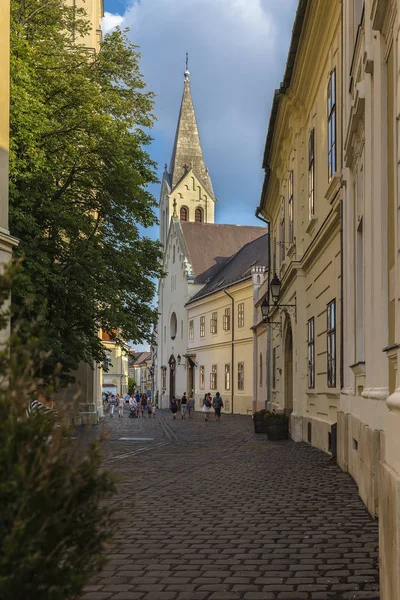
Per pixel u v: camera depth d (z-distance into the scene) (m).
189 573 5.89
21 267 2.81
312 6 16.17
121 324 21.08
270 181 29.33
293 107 21.17
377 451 7.96
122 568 6.08
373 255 7.79
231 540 7.14
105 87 22.20
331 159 15.30
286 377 25.08
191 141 84.50
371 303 8.14
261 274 43.47
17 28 18.52
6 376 2.62
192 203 82.00
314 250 17.28
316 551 6.59
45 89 19.86
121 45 22.45
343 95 12.77
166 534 7.48
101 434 2.99
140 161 23.16
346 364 12.33
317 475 12.22
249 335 47.66
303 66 18.69
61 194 21.03
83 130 20.36
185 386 63.16
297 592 5.29
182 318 65.69
